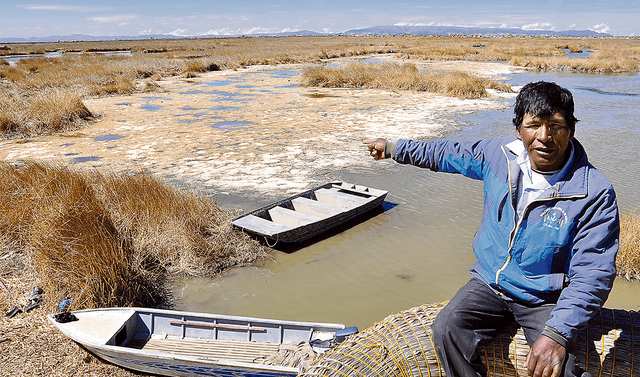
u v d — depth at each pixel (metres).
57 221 5.39
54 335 4.42
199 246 6.05
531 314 1.99
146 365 3.93
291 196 7.79
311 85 24.08
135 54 47.31
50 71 27.05
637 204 7.59
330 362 2.47
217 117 15.69
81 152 11.22
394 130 13.45
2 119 13.12
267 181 9.06
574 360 1.87
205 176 9.36
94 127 14.20
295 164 10.21
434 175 9.47
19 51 62.66
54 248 5.11
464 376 2.03
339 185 8.46
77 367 4.02
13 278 5.34
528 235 1.90
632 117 15.59
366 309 5.04
